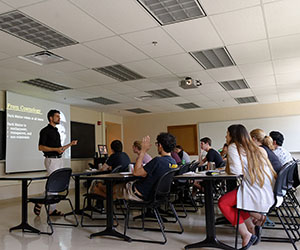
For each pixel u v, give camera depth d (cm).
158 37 421
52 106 843
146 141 321
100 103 908
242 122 1041
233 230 347
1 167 683
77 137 953
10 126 706
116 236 325
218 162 497
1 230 386
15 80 618
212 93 815
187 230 355
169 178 318
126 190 322
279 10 353
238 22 382
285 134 988
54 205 466
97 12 341
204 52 496
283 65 577
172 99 882
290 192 376
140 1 321
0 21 356
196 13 356
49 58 505
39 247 304
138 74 606
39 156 784
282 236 312
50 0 311
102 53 477
